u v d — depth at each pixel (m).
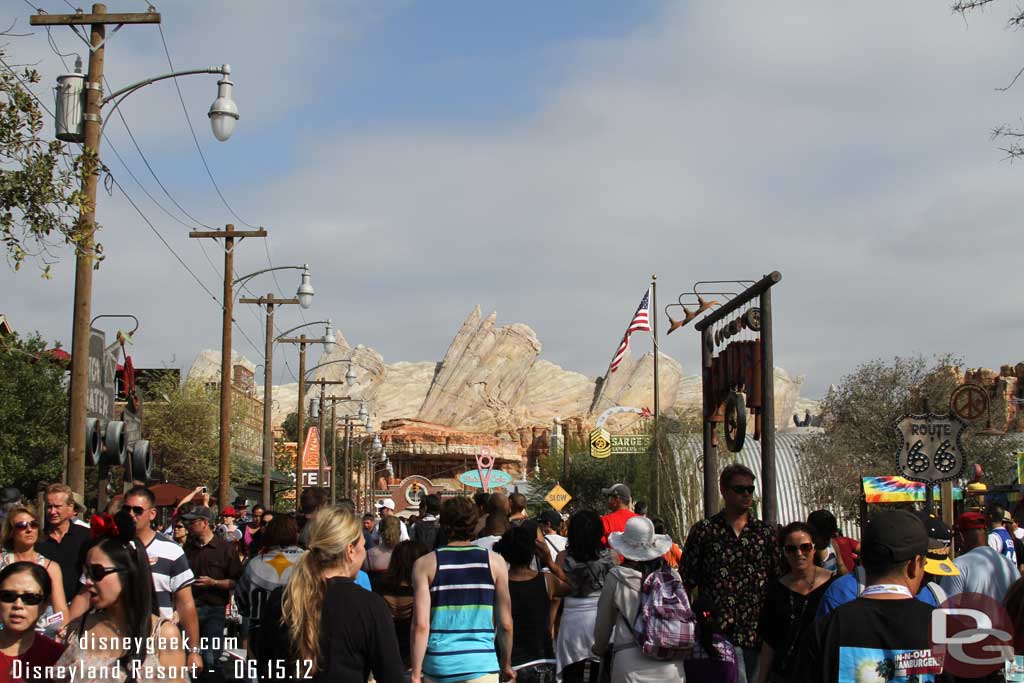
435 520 16.38
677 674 8.53
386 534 12.62
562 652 10.55
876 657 5.46
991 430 39.66
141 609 6.67
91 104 18.28
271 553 9.51
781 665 7.70
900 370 54.19
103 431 21.69
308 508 12.52
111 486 48.81
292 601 6.16
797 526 7.70
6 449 39.38
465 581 8.72
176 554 9.16
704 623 8.55
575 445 74.12
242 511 24.69
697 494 47.19
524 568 10.33
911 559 5.61
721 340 21.27
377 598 6.30
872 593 5.59
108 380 24.12
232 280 34.94
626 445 49.94
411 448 175.38
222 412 33.78
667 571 8.62
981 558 8.45
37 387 40.12
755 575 8.70
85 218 16.11
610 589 8.78
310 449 67.44
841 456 52.69
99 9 18.41
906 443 18.88
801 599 7.67
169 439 65.38
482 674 8.65
